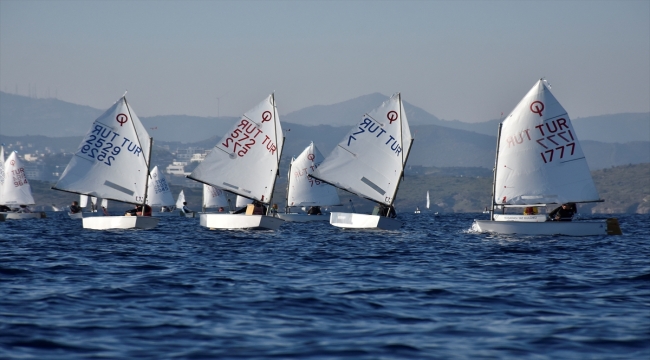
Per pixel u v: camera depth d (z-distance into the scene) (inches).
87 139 3002.0
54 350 807.7
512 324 972.6
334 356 792.3
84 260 1781.5
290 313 1042.7
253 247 2268.7
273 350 816.3
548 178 2605.8
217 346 832.9
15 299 1132.5
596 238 2635.3
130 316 1003.9
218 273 1521.9
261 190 3031.5
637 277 1471.5
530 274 1531.7
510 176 2640.3
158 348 820.6
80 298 1154.7
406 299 1175.6
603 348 837.2
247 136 3014.3
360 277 1473.9
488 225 2704.2
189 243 2418.8
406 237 2871.6
